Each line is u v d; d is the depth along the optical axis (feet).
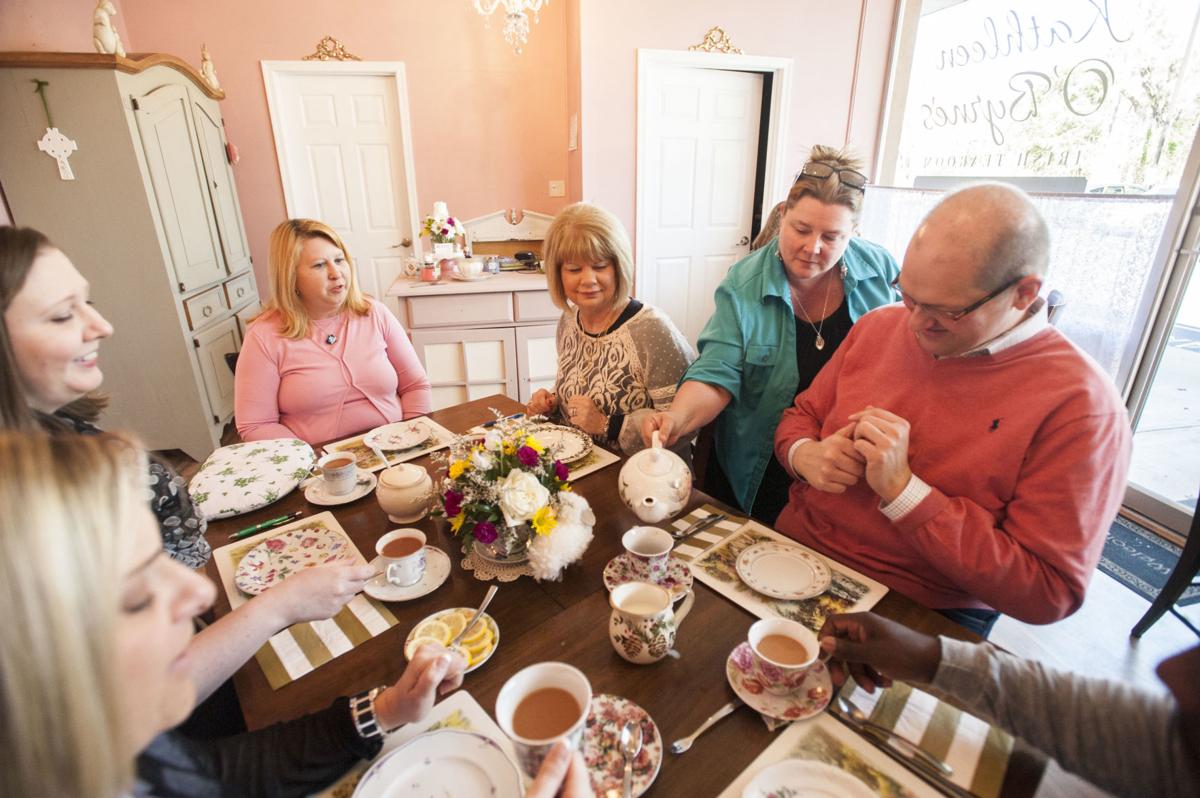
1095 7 8.36
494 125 13.34
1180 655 1.69
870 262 4.88
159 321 9.22
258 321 5.65
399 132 13.12
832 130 13.24
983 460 2.99
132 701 1.26
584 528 3.05
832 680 2.39
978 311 2.75
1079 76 8.66
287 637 2.72
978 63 10.48
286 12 11.87
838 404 3.80
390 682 2.46
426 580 3.08
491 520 3.04
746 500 5.14
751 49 12.26
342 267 5.55
